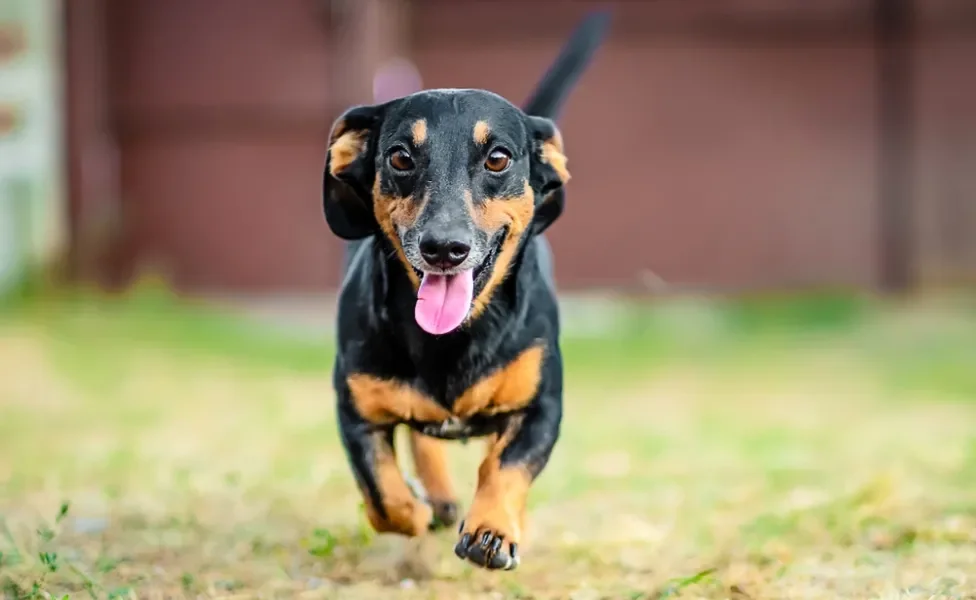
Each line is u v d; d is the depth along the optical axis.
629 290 14.65
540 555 4.64
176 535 4.86
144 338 12.02
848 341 12.09
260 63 14.49
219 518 5.20
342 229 4.30
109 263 14.70
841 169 14.63
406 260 4.07
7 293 14.09
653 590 4.06
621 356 11.44
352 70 14.20
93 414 8.29
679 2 14.33
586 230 14.66
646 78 14.52
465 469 6.29
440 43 14.28
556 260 14.66
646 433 7.62
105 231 14.67
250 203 14.73
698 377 10.30
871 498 5.27
